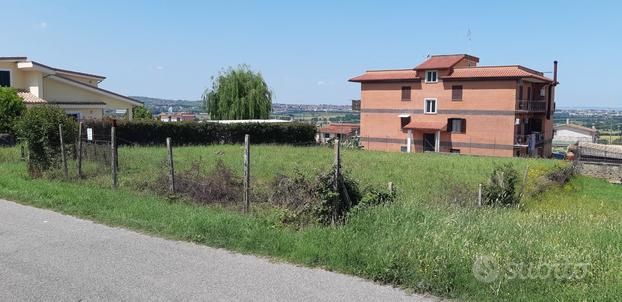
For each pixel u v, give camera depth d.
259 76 56.09
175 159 21.23
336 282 5.75
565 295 5.02
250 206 10.12
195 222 8.17
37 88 33.06
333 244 6.73
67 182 13.28
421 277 5.59
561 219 9.03
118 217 8.91
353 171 19.92
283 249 6.87
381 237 6.78
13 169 15.83
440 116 52.72
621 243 6.63
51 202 10.34
